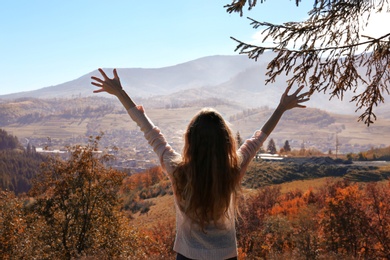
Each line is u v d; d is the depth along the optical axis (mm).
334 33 4906
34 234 24797
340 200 31062
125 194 110312
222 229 2324
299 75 4746
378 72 4809
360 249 29828
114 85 2686
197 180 2264
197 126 2320
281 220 34688
